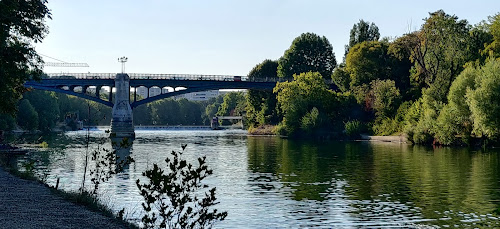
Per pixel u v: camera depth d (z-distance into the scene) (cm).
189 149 8575
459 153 7025
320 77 12475
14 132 14012
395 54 11638
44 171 4916
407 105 10725
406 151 7544
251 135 14600
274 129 13812
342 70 13962
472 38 9831
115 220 2159
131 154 7462
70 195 2731
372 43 13075
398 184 4238
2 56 3831
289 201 3475
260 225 2778
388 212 3131
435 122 8550
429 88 9344
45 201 2517
